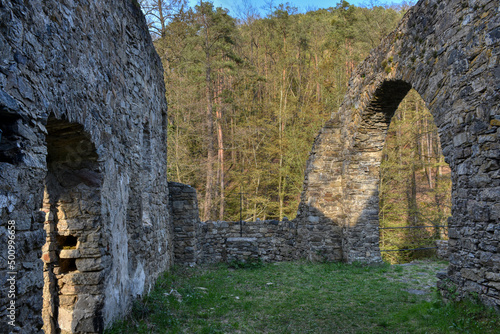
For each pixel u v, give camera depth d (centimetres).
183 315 473
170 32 1457
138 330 394
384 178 1527
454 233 493
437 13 542
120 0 477
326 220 955
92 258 369
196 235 897
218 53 2019
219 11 1870
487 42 439
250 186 2003
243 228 1041
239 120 2425
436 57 544
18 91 231
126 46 498
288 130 1978
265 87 2480
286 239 1040
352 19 2159
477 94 453
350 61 2058
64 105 296
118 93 452
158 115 706
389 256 1460
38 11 262
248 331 434
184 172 1677
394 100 798
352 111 909
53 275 369
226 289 638
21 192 234
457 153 490
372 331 436
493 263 420
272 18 2225
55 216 374
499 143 418
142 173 559
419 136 1502
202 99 1845
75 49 324
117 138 442
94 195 373
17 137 232
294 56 2244
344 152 952
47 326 363
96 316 363
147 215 581
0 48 215
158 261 643
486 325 386
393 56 691
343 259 931
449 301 483
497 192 418
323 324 464
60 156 365
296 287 667
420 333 409
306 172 1020
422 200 1845
